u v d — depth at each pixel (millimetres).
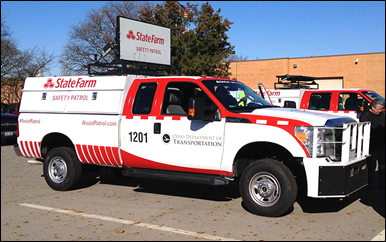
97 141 7113
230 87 6574
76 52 35281
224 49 22156
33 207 6480
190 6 22438
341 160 5379
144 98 6801
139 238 4891
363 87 29562
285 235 4902
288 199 5402
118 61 8281
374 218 5605
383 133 7324
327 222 5422
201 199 6848
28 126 7984
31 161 8258
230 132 5855
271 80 32281
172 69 9414
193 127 6172
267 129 5570
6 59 33031
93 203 6672
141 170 6773
